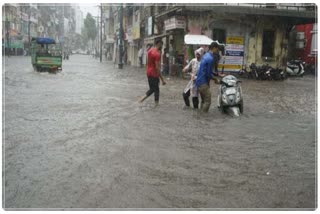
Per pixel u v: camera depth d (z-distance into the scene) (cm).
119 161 588
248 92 1625
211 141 730
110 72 2867
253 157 633
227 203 445
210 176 534
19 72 2498
